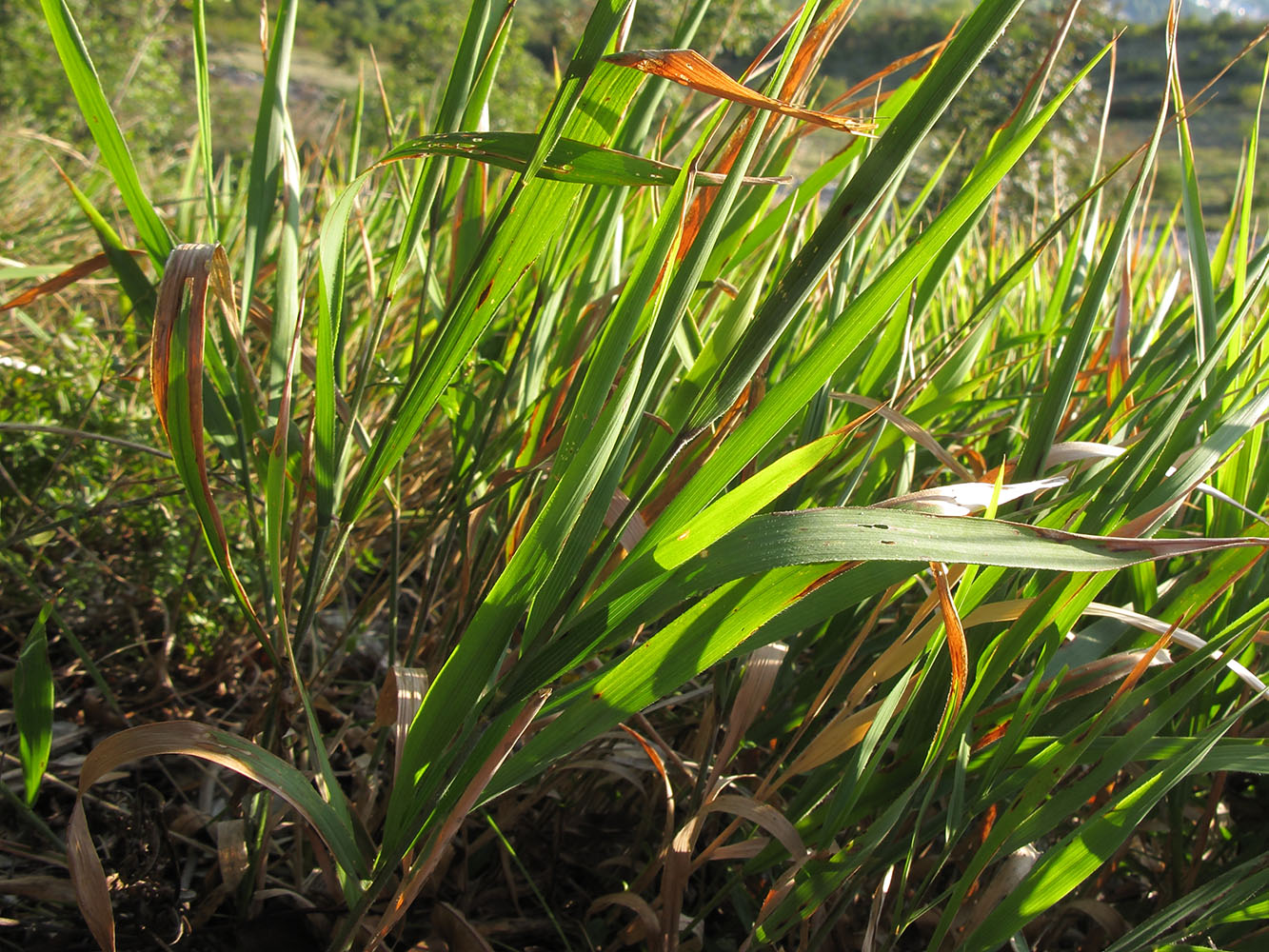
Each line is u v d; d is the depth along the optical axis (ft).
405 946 1.66
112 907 1.48
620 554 1.35
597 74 1.16
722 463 1.14
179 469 1.21
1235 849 1.87
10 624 2.32
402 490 2.75
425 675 1.40
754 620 1.15
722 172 1.33
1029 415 2.19
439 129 1.43
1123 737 1.31
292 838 1.84
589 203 1.63
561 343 1.77
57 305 3.77
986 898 1.42
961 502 1.17
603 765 1.72
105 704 2.21
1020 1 0.92
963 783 1.40
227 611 2.30
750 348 1.07
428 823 1.28
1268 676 1.55
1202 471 1.33
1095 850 1.24
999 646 1.33
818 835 1.46
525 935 1.75
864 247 1.83
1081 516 1.39
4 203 5.74
